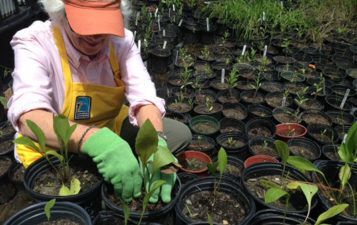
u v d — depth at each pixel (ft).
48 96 4.28
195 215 4.24
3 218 5.90
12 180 6.00
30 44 4.33
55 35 4.43
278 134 7.18
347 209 4.57
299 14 12.46
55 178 4.26
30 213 3.73
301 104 8.57
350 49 11.46
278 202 4.48
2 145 6.90
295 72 9.62
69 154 4.38
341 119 8.16
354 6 13.20
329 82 9.66
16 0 9.53
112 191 4.15
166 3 13.85
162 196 4.01
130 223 3.91
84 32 3.85
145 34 11.38
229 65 10.37
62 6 4.03
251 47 11.20
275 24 11.85
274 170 4.90
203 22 12.62
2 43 9.16
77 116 4.83
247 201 4.35
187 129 6.17
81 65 4.63
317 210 4.63
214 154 7.10
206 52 11.14
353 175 5.02
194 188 4.54
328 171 5.12
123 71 5.11
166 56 10.59
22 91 4.11
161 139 4.35
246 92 9.05
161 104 4.99
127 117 5.66
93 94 4.77
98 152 3.79
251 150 6.73
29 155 4.77
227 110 8.37
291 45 11.56
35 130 3.69
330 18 12.91
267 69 10.19
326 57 11.04
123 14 4.67
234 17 12.07
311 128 7.46
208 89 9.26
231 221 4.17
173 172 3.98
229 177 4.85
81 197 3.93
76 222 3.75
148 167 4.07
